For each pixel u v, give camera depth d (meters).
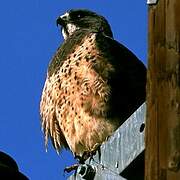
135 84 11.69
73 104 11.36
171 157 4.79
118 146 6.30
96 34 12.09
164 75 5.12
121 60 11.78
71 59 11.62
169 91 5.04
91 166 6.64
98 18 13.74
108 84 11.33
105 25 13.74
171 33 5.20
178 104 4.95
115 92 11.35
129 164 6.08
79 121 11.33
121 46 12.04
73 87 11.38
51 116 11.84
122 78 11.56
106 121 11.16
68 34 13.54
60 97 11.55
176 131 4.85
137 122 6.06
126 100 11.44
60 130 11.92
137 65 12.01
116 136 6.37
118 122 11.18
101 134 11.16
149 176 4.86
